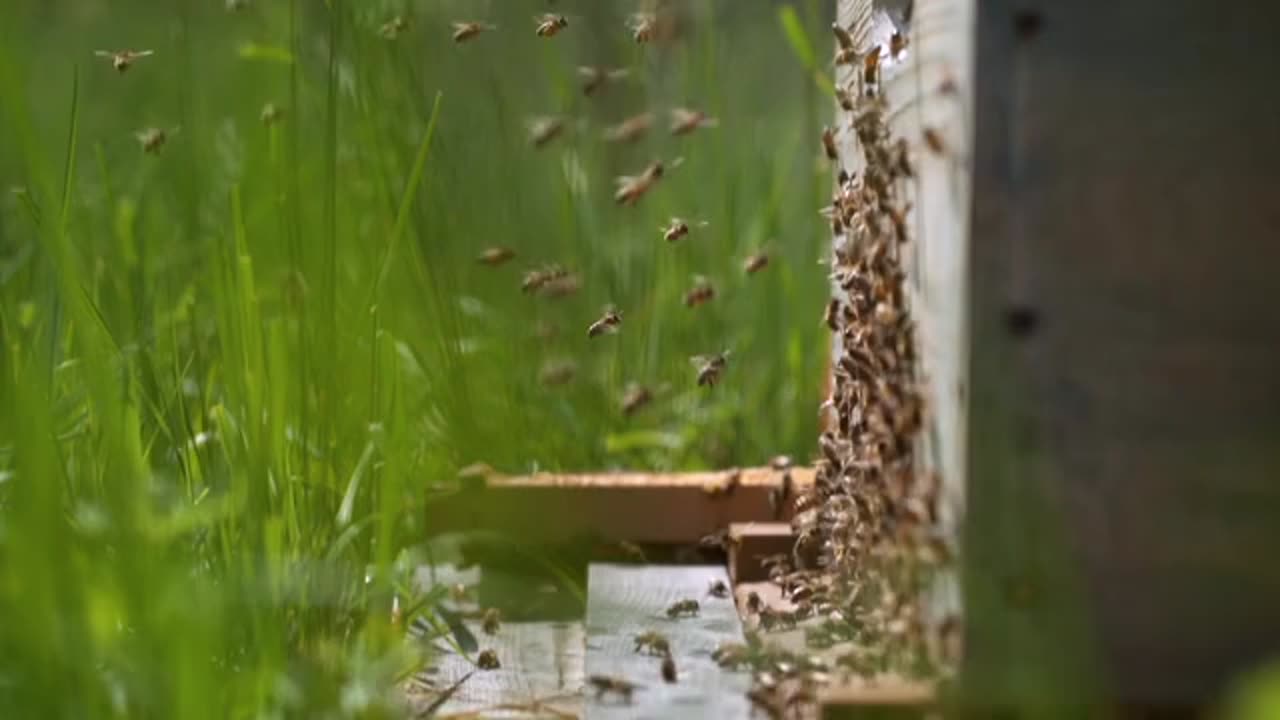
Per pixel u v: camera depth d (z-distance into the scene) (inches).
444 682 300.8
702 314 505.4
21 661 235.0
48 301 366.9
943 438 234.2
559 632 337.4
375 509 343.3
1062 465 220.7
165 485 299.3
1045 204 218.8
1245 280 217.9
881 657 254.8
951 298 228.8
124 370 345.1
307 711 247.8
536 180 525.3
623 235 529.7
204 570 295.4
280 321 323.0
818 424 486.0
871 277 278.2
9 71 294.0
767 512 382.0
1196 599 221.5
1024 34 217.8
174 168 492.1
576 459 463.5
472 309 467.2
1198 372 219.0
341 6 379.6
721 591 347.3
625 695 266.7
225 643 259.3
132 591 242.4
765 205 540.4
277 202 390.0
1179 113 217.3
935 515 236.5
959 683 222.8
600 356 498.9
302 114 511.2
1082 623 221.6
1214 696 221.5
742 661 282.8
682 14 524.7
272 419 307.6
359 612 309.9
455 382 425.7
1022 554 221.6
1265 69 216.4
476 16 515.5
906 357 253.6
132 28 665.0
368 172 437.1
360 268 430.9
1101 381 219.9
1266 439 219.0
